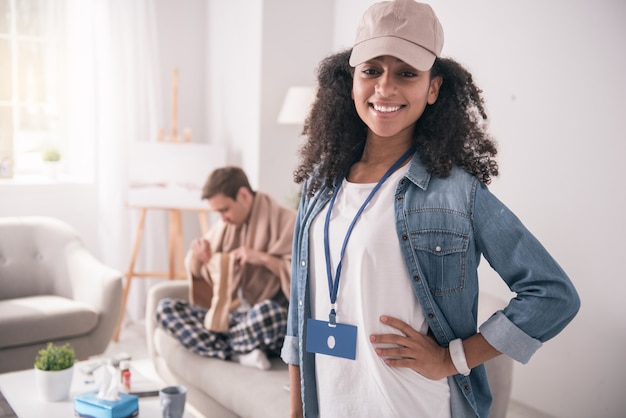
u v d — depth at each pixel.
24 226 3.66
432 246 1.18
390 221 1.21
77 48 4.44
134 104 4.39
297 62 4.22
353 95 1.28
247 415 2.34
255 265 2.87
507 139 3.10
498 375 2.12
